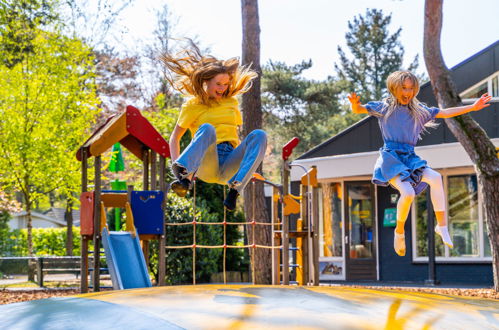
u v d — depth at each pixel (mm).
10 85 16094
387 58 38750
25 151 15781
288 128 33656
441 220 4082
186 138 16875
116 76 27641
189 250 14234
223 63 4008
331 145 16438
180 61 4059
